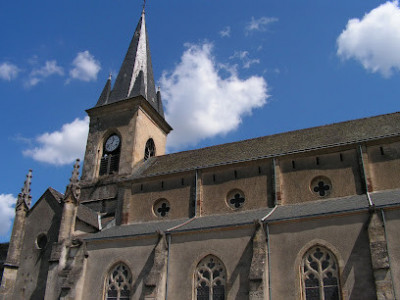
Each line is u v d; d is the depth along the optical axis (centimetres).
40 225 3928
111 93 5338
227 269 2848
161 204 3941
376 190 3152
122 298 3138
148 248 3191
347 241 2609
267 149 3862
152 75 5728
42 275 3628
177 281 2973
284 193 3447
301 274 2667
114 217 4075
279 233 2831
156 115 5241
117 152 4844
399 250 2445
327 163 3412
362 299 2434
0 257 4238
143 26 6062
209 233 3030
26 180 4266
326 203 3142
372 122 3775
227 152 4138
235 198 3641
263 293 2570
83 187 4716
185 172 3909
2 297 3631
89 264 3369
